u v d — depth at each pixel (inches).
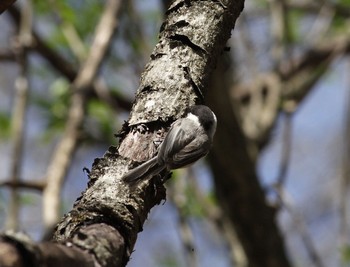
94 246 99.1
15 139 235.9
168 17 140.3
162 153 127.5
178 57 134.0
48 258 83.4
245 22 318.7
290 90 317.4
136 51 296.2
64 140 246.5
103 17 284.0
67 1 308.5
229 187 261.4
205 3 139.8
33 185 225.5
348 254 293.4
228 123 249.1
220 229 294.4
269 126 300.8
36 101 324.2
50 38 322.3
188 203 295.4
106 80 330.3
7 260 79.0
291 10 346.3
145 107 131.0
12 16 311.0
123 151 126.3
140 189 120.0
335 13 336.5
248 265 270.5
